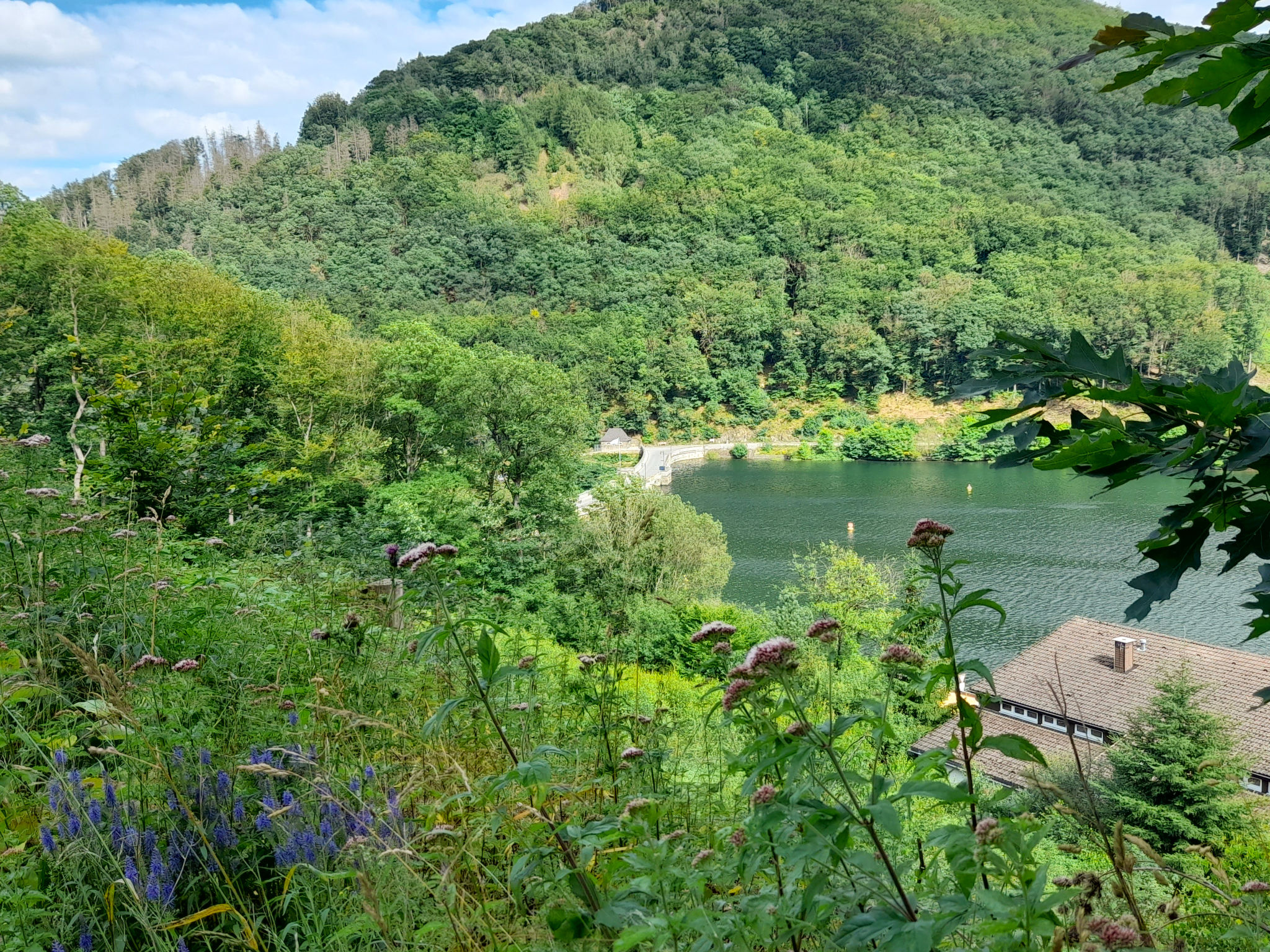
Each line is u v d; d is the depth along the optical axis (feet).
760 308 513.45
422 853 8.21
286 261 587.68
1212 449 5.94
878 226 650.02
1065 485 315.17
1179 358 473.67
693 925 5.84
